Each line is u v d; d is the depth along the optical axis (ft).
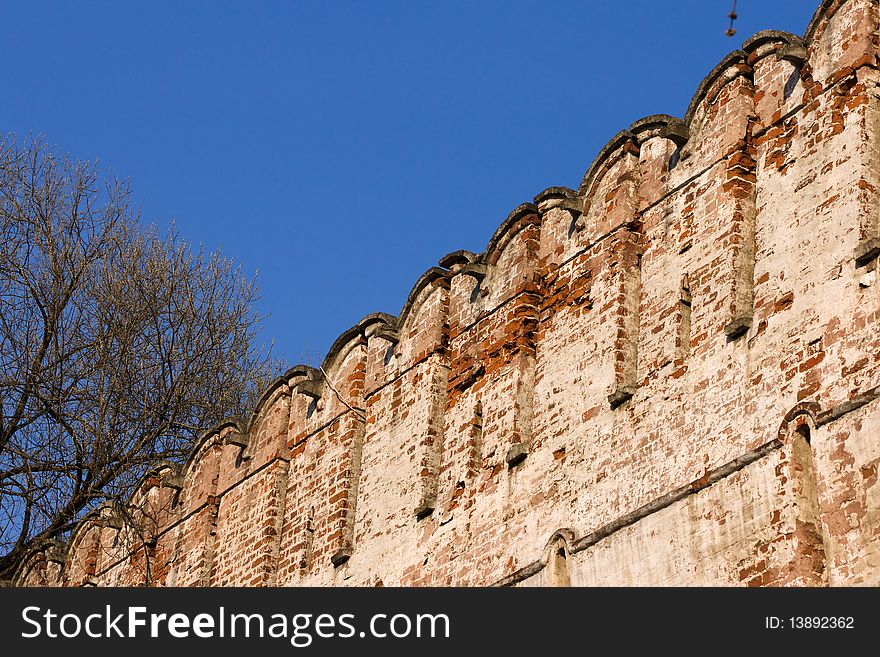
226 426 110.42
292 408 105.40
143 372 124.57
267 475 103.91
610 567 75.05
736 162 77.10
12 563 116.78
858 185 70.54
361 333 100.89
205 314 132.05
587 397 80.79
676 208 80.23
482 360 89.45
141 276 128.47
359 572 92.68
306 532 98.84
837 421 66.80
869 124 71.82
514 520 82.38
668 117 82.94
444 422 91.04
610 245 83.05
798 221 72.95
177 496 113.50
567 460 80.48
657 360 77.46
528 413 85.05
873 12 73.87
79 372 119.34
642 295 80.53
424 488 89.66
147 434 121.29
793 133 75.25
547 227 88.94
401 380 95.81
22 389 115.96
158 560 112.47
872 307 67.62
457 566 85.15
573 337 83.56
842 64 73.82
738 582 68.33
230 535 105.81
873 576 63.62
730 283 74.74
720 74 80.02
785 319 71.26
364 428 98.12
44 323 120.67
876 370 66.33
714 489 71.05
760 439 69.87
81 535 120.26
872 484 64.69
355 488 96.48
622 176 84.07
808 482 67.46
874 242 68.39
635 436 76.74
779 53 76.18
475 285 92.73
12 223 123.85
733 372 72.64
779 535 67.21
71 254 124.16
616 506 76.23
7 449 113.39
